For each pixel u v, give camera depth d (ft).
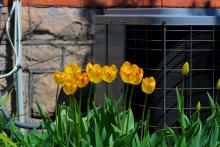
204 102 12.08
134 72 9.50
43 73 14.03
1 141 10.35
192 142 9.78
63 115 10.90
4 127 11.16
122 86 12.45
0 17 13.71
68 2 13.98
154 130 12.11
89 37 14.16
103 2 14.11
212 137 10.00
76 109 10.53
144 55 12.10
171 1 14.17
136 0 14.10
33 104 14.03
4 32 13.78
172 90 11.98
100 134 10.30
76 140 9.77
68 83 9.36
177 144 9.83
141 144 9.74
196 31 11.84
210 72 12.01
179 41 11.85
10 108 13.92
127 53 12.43
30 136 10.63
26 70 13.97
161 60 11.92
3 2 13.67
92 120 10.84
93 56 14.02
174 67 11.93
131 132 10.02
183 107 11.23
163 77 11.94
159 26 11.82
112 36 12.59
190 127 10.19
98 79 9.67
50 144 9.84
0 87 13.91
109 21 12.57
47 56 14.01
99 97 12.91
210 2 14.28
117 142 9.61
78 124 9.80
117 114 10.48
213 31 11.91
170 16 11.68
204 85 12.01
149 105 12.14
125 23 12.24
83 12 14.07
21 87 13.74
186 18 11.65
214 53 11.98
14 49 13.55
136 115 12.32
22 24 13.80
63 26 14.01
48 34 13.98
